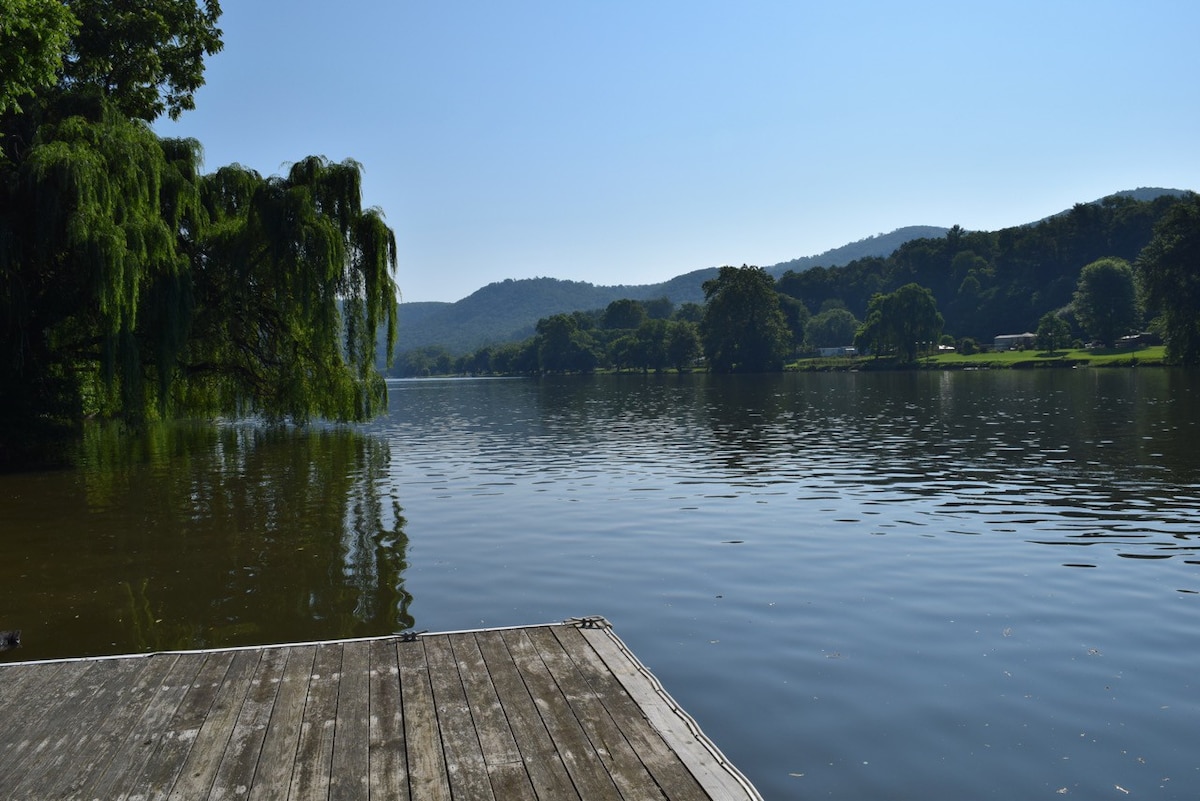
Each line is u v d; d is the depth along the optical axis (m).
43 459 30.50
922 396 61.94
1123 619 10.94
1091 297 127.19
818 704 8.46
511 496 21.72
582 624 8.90
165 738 6.21
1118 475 22.45
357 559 15.08
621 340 178.50
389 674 7.47
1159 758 7.24
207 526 18.09
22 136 28.28
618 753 5.86
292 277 30.80
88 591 13.16
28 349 27.67
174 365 28.03
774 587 12.73
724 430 39.53
